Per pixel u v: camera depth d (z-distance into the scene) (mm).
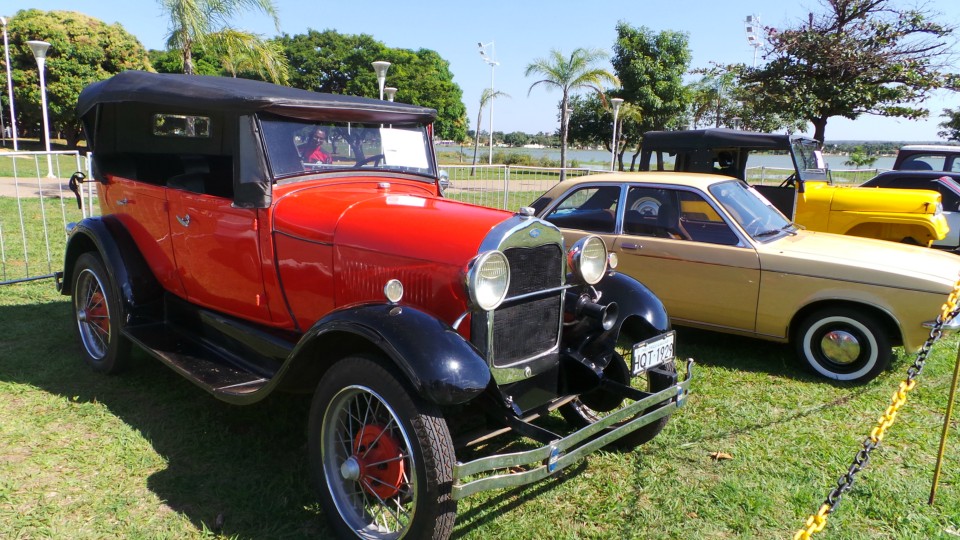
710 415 4219
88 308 4625
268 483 3219
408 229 3053
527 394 3102
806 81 15992
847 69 15547
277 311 3547
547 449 2564
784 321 4941
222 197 3652
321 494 2846
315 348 2879
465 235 2910
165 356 3729
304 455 3494
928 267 4648
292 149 3518
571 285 3320
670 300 5398
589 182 5941
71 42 34000
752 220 5355
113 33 35438
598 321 3355
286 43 47812
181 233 3936
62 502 2990
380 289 3049
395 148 4070
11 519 2838
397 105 4023
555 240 3127
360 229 3150
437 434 2479
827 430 4023
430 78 48562
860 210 8211
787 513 3123
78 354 4828
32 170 21203
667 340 3344
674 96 27719
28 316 5656
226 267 3711
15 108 34375
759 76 16984
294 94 3654
